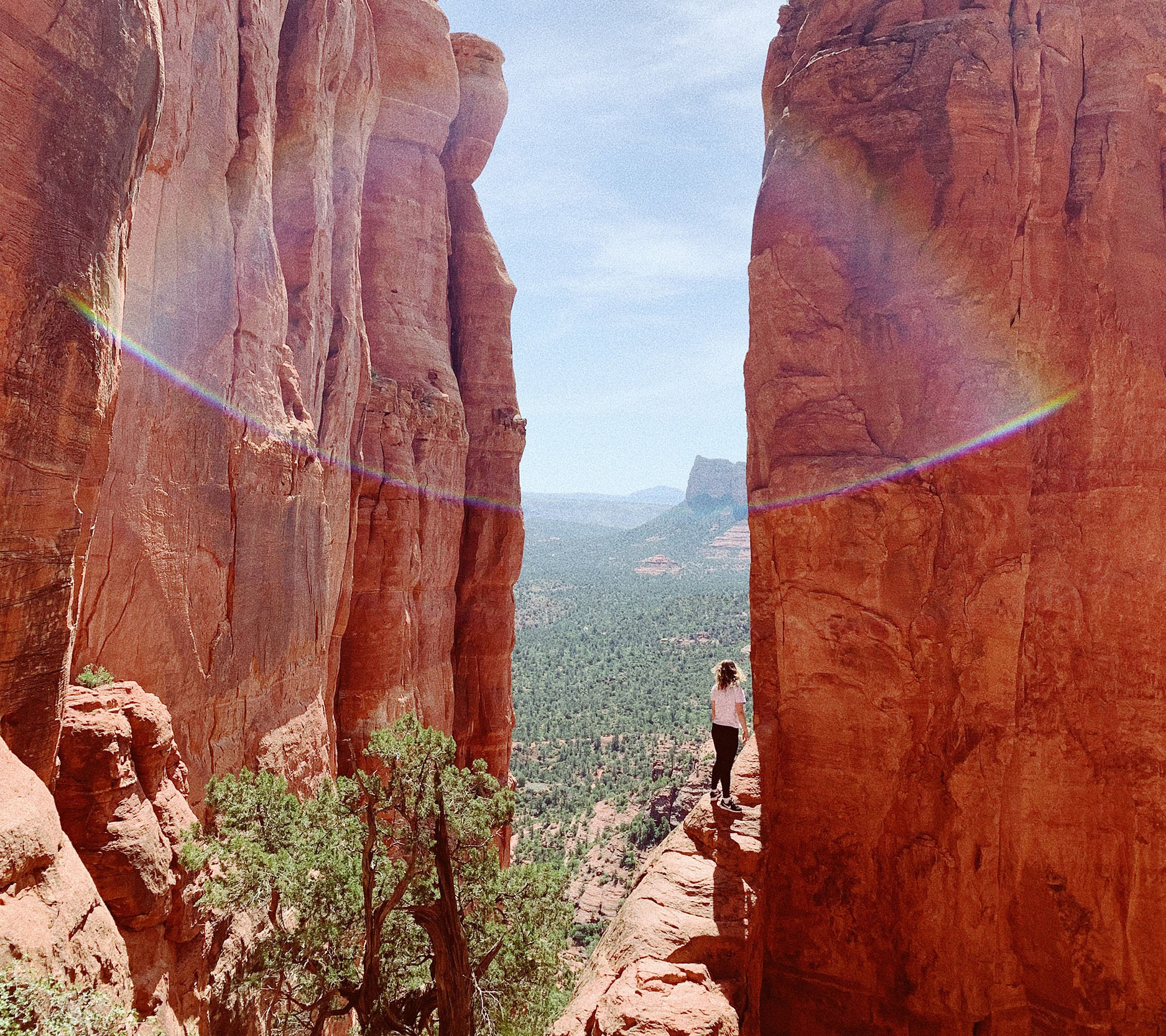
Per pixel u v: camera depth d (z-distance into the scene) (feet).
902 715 30.27
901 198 31.17
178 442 37.86
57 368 21.56
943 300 30.48
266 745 45.14
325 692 62.03
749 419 34.99
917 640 30.22
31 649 21.48
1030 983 29.50
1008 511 30.07
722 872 29.40
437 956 35.09
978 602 29.99
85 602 32.40
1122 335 29.96
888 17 32.86
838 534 31.07
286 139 54.75
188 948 31.35
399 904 38.14
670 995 23.20
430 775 38.29
